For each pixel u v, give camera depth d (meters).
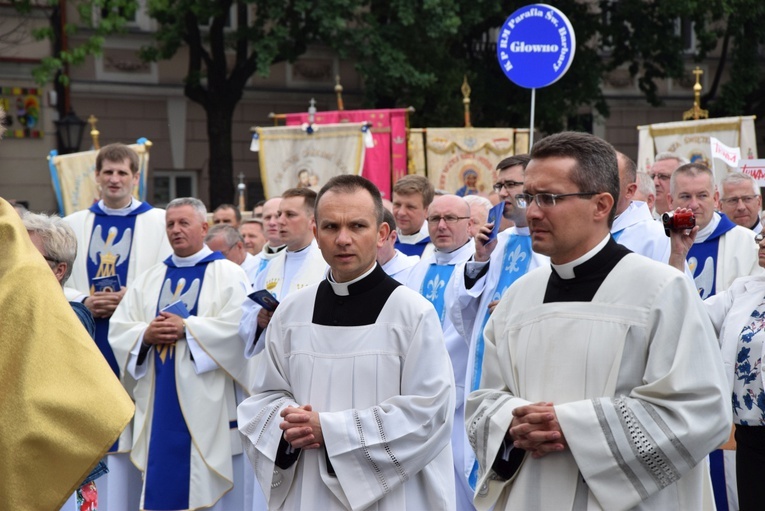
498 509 3.20
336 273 3.65
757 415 4.12
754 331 4.21
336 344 3.59
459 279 5.49
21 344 1.95
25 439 1.88
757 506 4.14
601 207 3.10
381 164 13.30
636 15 20.97
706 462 3.28
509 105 20.84
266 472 3.61
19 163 18.98
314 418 3.45
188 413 6.27
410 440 3.45
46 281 2.02
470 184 13.38
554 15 7.15
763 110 22.98
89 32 20.02
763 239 4.41
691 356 2.91
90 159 10.81
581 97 20.89
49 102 19.14
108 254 7.20
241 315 6.31
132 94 20.72
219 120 19.19
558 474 3.00
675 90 24.78
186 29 18.56
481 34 21.02
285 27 17.62
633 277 3.04
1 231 2.05
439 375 3.51
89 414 1.93
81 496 3.77
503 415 3.08
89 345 2.01
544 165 3.08
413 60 18.50
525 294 3.27
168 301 6.59
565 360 3.04
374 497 3.42
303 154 12.41
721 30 21.47
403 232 7.18
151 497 6.27
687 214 3.92
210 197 19.39
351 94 22.58
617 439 2.87
